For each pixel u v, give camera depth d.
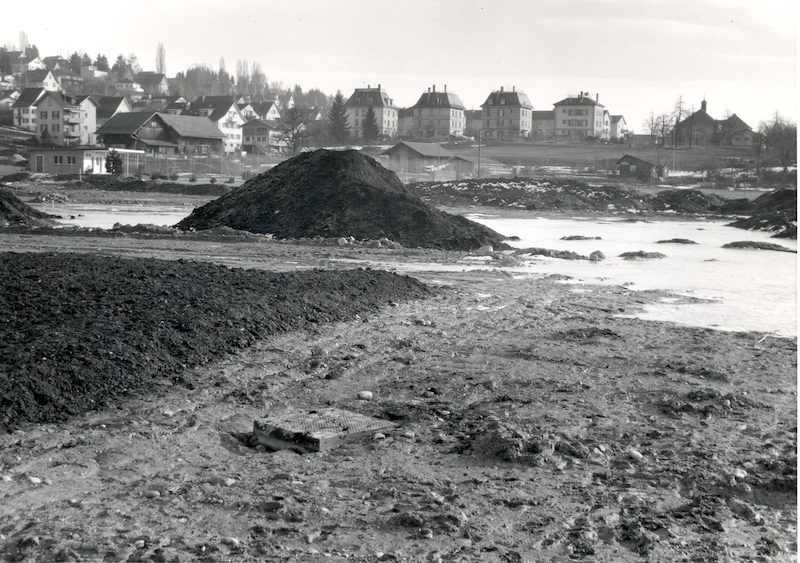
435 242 30.11
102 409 9.47
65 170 83.00
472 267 24.78
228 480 7.46
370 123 138.62
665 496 7.46
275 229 31.44
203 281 15.12
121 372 10.27
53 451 8.13
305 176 33.69
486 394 10.70
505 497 7.30
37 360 10.09
